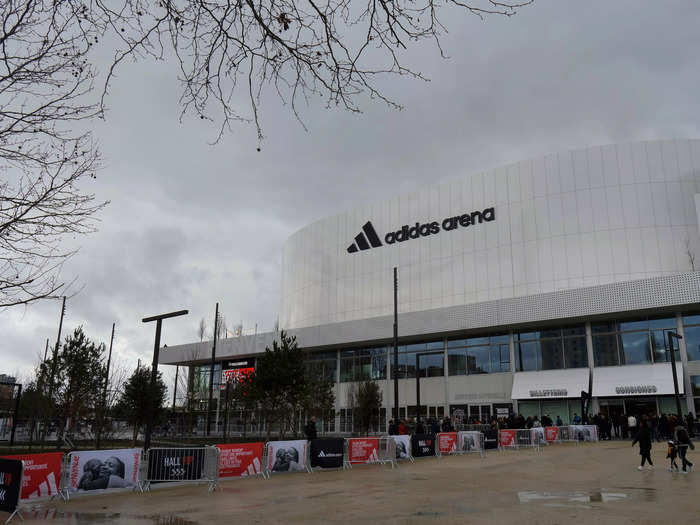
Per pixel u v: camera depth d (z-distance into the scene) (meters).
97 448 30.45
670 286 35.66
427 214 52.47
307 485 14.59
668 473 16.27
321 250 61.62
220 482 15.38
